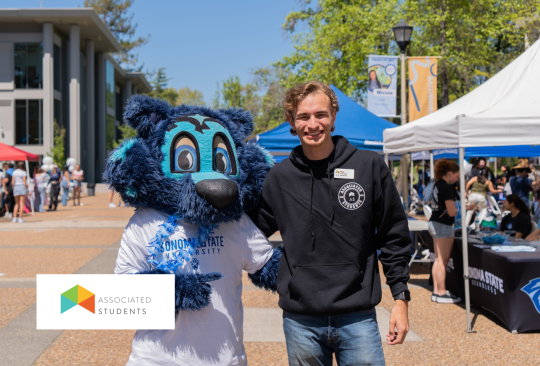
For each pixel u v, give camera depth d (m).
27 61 34.03
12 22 33.66
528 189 9.84
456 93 20.92
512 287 4.45
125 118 1.96
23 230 12.12
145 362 1.83
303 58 23.23
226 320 1.89
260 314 5.09
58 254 8.57
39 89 33.94
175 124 1.95
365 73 21.03
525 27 15.93
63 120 36.75
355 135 8.39
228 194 1.79
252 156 2.13
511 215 6.59
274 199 2.02
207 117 2.03
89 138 38.06
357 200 1.91
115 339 4.30
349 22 21.23
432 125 5.18
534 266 4.41
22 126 34.00
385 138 6.43
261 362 3.79
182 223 1.89
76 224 13.26
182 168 1.88
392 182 1.99
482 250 5.00
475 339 4.30
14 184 14.02
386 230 1.99
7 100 33.88
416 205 15.20
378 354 1.89
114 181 1.85
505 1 18.47
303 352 1.95
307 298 1.89
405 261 1.96
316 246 1.92
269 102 36.62
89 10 33.09
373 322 1.93
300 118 1.97
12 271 7.11
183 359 1.82
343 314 1.89
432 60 11.77
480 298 5.10
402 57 11.23
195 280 1.80
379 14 19.47
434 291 5.66
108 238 10.61
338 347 1.95
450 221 5.53
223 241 1.92
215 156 1.94
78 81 34.69
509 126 4.59
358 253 1.90
